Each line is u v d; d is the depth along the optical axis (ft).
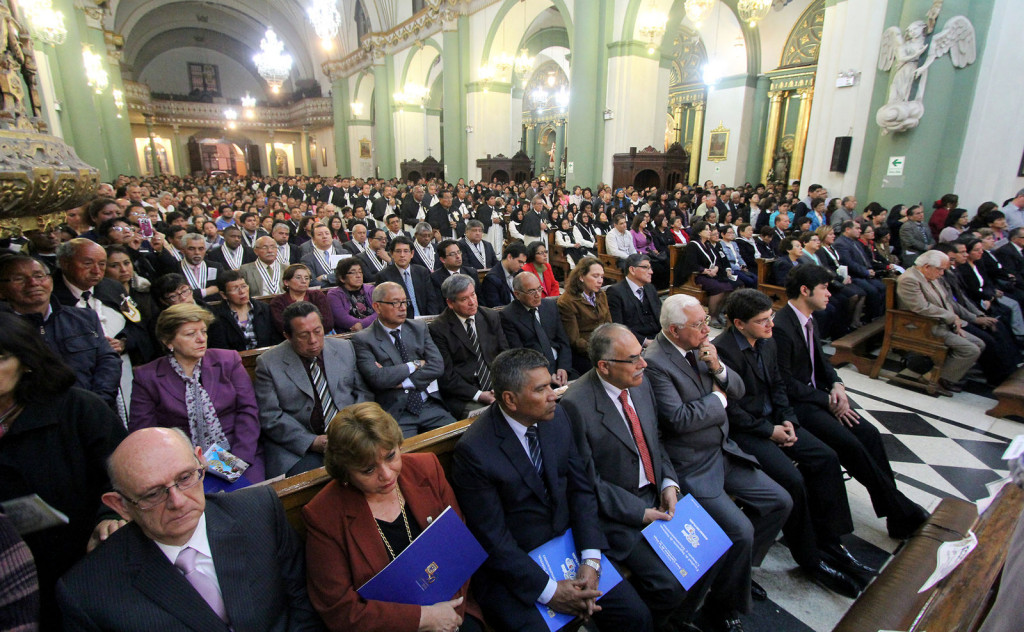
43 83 32.91
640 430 7.35
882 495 8.47
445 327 10.73
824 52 26.58
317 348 8.58
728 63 52.85
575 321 13.12
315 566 4.92
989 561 5.58
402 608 4.85
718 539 6.82
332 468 4.89
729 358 8.73
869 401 13.83
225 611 4.44
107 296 9.67
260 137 110.32
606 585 6.12
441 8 55.47
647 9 35.12
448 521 5.24
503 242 31.60
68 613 3.84
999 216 19.67
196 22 103.76
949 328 14.14
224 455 6.82
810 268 9.42
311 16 37.73
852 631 5.59
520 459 6.13
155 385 7.48
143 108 92.22
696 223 21.75
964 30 21.83
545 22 57.72
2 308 7.21
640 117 37.83
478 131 55.21
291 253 18.47
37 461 5.10
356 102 85.76
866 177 25.58
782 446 8.39
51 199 14.10
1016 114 22.04
